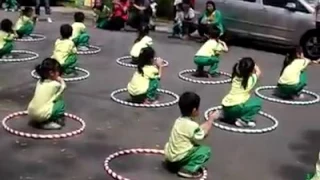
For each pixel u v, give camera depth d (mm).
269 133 3822
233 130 3770
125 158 3139
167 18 9820
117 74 5293
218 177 2984
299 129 3980
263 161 3291
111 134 3562
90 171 2955
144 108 4195
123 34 7949
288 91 4770
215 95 4770
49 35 7234
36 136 3346
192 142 2904
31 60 5590
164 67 5766
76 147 3281
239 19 7449
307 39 7051
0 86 4523
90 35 7594
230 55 6844
